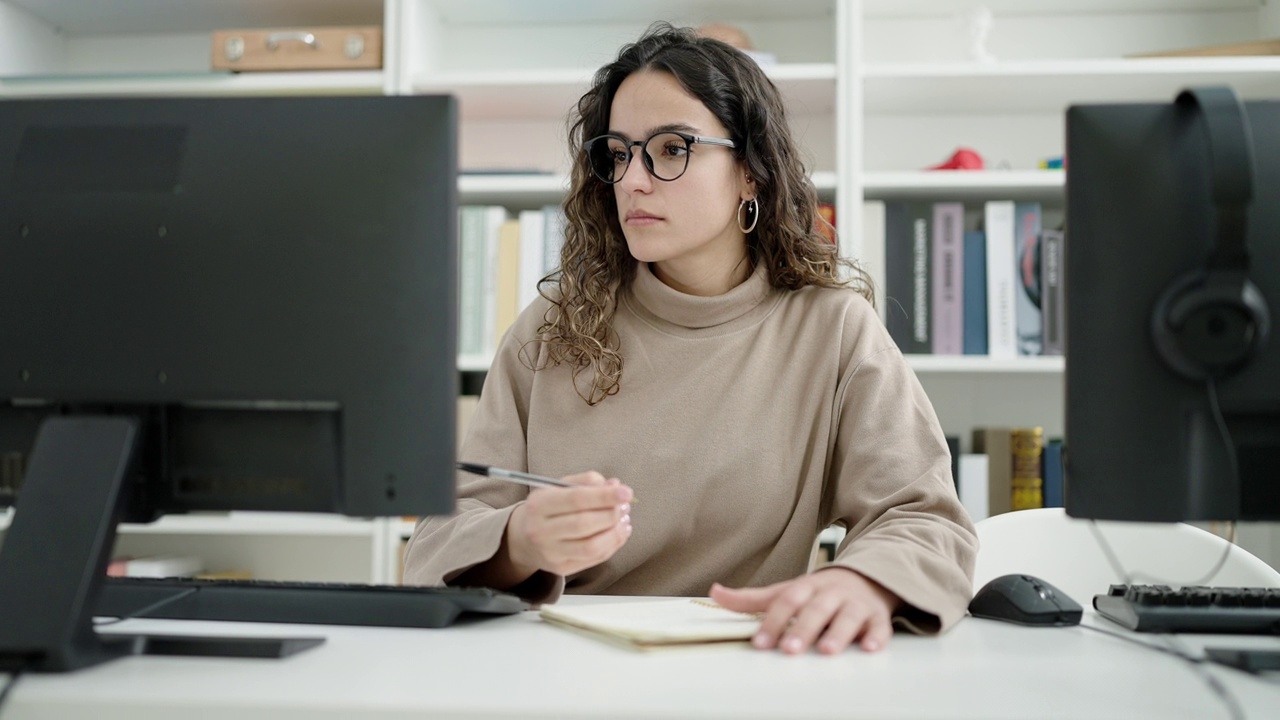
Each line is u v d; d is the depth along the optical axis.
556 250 2.18
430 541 1.10
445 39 2.51
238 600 0.89
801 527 1.30
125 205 0.76
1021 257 2.14
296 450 0.75
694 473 1.29
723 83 1.34
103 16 2.50
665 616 0.88
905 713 0.58
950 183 2.16
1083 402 0.79
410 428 0.74
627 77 1.37
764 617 0.85
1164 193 0.77
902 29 2.44
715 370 1.35
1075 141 0.79
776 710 0.58
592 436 1.33
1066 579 1.36
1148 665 0.73
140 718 0.60
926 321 2.14
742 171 1.39
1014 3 2.37
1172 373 0.77
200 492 0.77
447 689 0.62
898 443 1.21
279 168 0.75
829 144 2.44
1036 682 0.66
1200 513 0.77
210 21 2.53
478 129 2.53
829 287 1.42
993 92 2.27
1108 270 0.78
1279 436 0.76
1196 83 2.18
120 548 2.45
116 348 0.75
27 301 0.76
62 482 0.73
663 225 1.32
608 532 0.94
